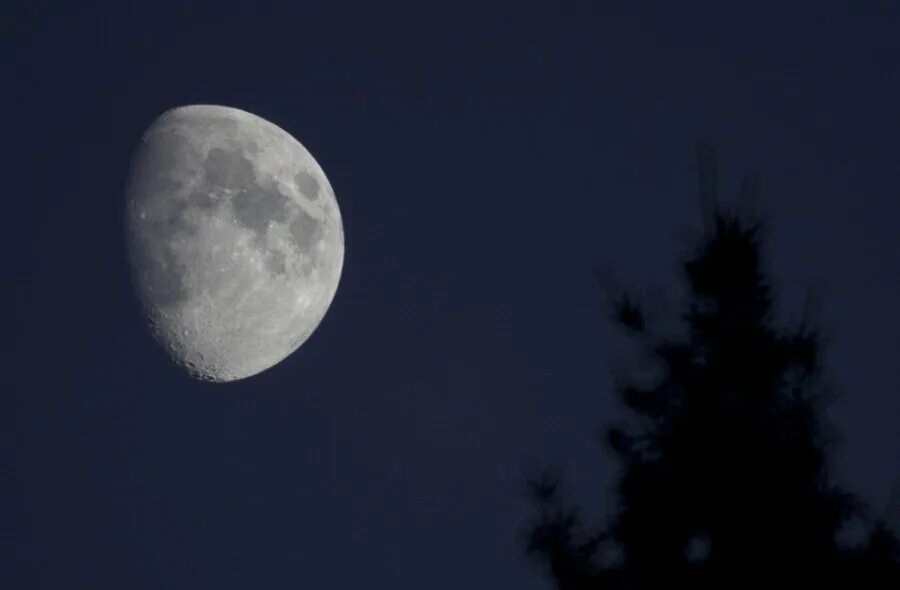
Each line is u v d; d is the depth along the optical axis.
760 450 31.67
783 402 32.62
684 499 31.78
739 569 30.89
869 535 31.06
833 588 30.47
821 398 32.72
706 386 32.69
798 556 30.75
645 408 33.19
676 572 31.39
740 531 31.17
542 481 33.16
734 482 31.55
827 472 31.75
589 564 32.38
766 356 32.81
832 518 31.17
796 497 31.28
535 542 32.78
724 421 32.09
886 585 30.39
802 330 33.09
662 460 32.47
